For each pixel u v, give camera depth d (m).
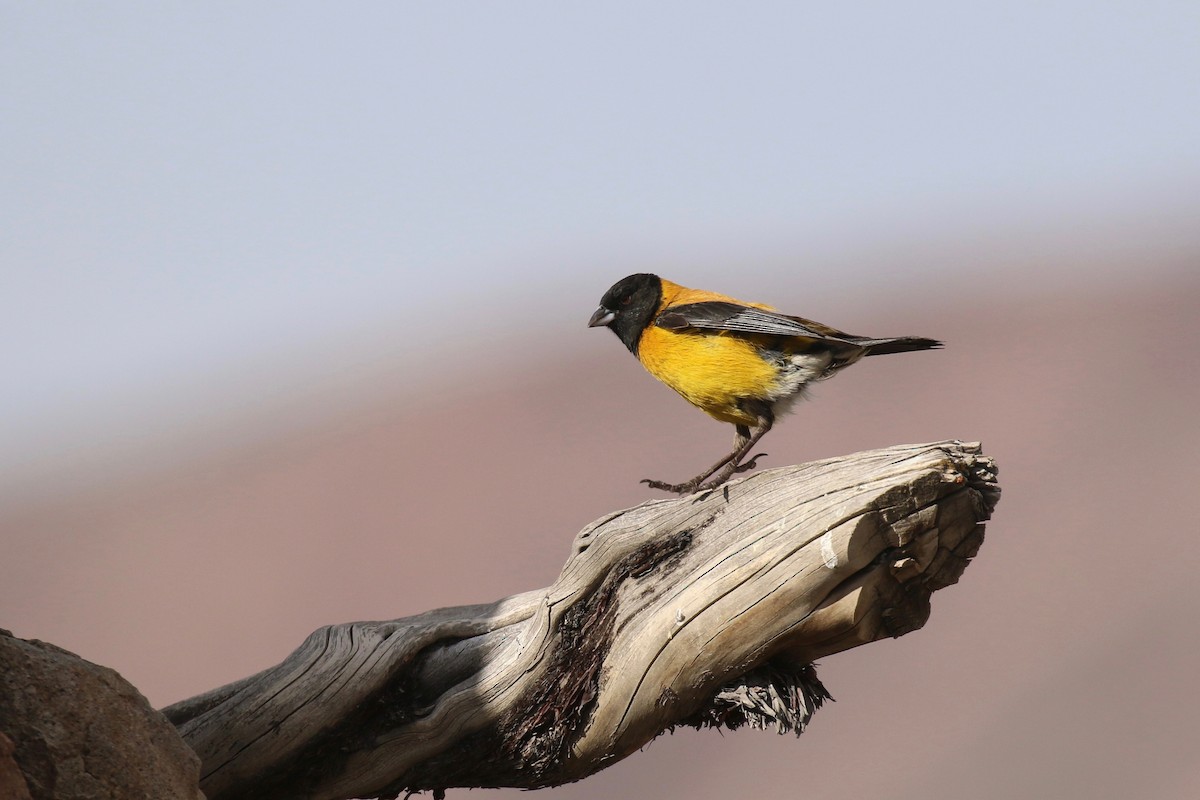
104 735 8.13
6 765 7.29
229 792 10.52
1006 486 43.16
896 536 9.31
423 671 10.86
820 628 9.64
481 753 10.65
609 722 10.24
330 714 10.52
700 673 10.01
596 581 10.41
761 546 9.69
